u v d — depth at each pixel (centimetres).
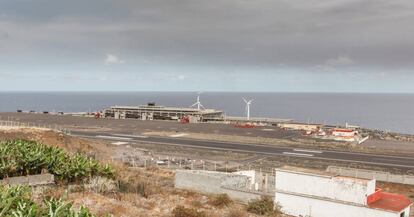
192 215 2662
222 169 4941
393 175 4319
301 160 5512
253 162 5378
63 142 5881
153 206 2917
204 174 3828
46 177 3241
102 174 3575
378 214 2858
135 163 5228
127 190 3328
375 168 4991
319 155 5881
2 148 3503
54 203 2039
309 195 3138
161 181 4191
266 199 3272
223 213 2975
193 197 3491
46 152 3644
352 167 5031
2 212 1980
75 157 3638
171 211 2786
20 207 1989
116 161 5181
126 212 2580
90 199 2789
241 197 3544
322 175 3108
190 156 5800
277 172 3294
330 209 3050
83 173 3419
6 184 2866
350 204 2962
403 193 4003
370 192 2972
